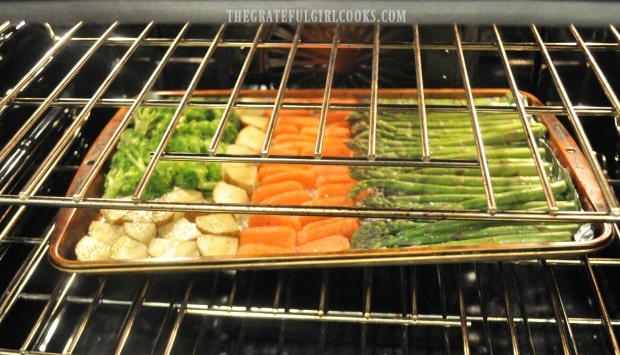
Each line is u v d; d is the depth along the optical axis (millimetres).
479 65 837
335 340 570
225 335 577
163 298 608
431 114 738
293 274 630
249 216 650
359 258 567
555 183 640
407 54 816
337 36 672
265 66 837
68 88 780
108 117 799
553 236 603
